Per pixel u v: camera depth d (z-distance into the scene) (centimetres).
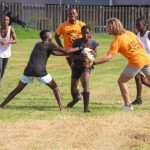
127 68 1875
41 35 1855
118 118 1756
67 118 1747
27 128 1608
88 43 1862
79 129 1598
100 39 5353
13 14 5672
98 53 4053
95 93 2291
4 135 1526
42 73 1850
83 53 1847
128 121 1712
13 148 1396
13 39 2231
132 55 1858
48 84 1869
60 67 3275
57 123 1675
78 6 5922
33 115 1795
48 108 1942
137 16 5775
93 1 6247
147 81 2042
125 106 1909
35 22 5953
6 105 1988
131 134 1549
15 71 3050
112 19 1864
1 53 2222
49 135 1526
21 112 1850
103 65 3388
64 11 5947
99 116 1784
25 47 4475
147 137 1519
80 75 1897
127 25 5816
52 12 5969
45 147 1409
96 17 5856
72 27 2144
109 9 5841
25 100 2108
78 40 1873
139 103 2042
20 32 5475
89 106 1983
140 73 2011
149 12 5706
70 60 2103
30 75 1856
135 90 2380
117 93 2294
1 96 2222
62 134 1539
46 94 2250
